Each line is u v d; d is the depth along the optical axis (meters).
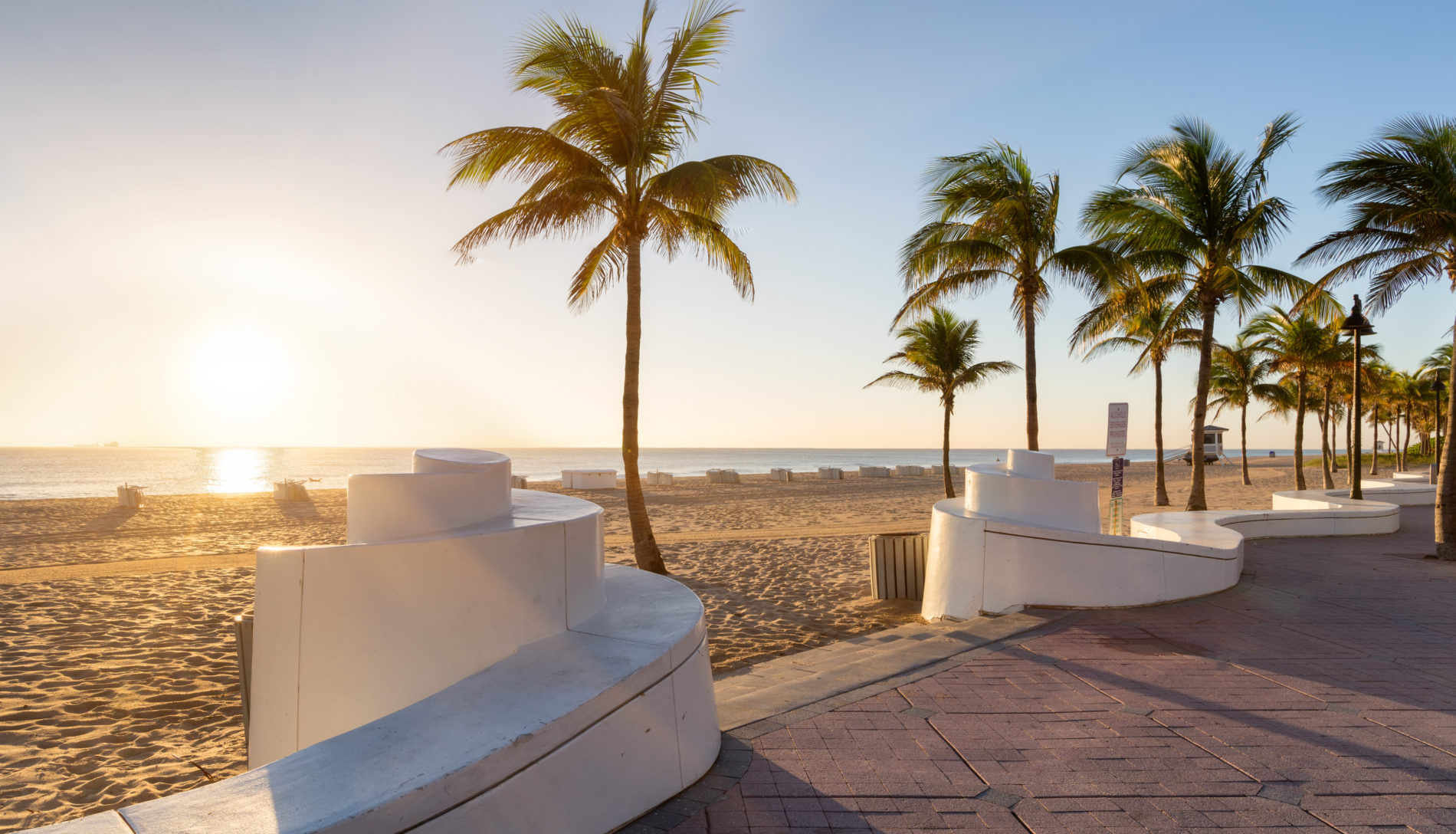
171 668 7.33
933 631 6.88
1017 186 14.15
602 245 12.52
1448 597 8.25
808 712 4.59
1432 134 11.66
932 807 3.33
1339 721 4.41
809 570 12.88
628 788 3.18
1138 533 12.78
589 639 3.73
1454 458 11.02
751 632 8.62
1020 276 14.56
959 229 14.66
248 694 5.00
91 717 5.98
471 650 3.59
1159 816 3.24
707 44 10.91
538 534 3.76
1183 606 7.78
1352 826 3.16
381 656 3.60
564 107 11.05
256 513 24.88
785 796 3.46
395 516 3.93
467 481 4.05
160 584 11.75
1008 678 5.29
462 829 2.50
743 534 18.06
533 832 2.74
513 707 2.96
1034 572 7.69
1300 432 26.31
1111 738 4.16
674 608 4.27
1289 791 3.49
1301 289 17.02
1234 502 26.11
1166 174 16.69
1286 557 11.39
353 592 3.63
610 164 12.11
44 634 8.69
